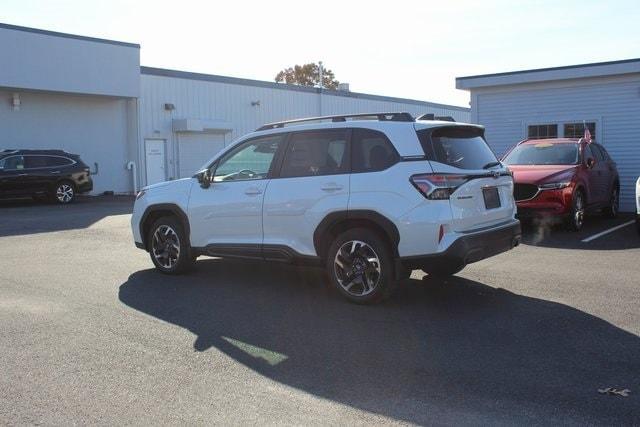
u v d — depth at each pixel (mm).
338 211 6285
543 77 16516
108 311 6227
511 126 17578
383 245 6109
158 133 25703
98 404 4000
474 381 4320
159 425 3697
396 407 3918
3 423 3730
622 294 6730
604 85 15984
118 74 23328
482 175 6273
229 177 7324
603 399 3986
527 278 7574
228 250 7227
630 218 14109
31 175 19203
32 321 5867
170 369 4617
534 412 3809
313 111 32719
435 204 5824
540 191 11086
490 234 6211
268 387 4270
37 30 21016
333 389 4219
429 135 6066
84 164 20688
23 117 22031
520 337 5277
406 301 6508
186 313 6145
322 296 6777
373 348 5043
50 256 9586
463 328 5547
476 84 17656
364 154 6289
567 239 10734
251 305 6434
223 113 28109
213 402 4023
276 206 6742
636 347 4992
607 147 16078
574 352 4883
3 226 13516
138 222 8156
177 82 26297
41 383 4348
